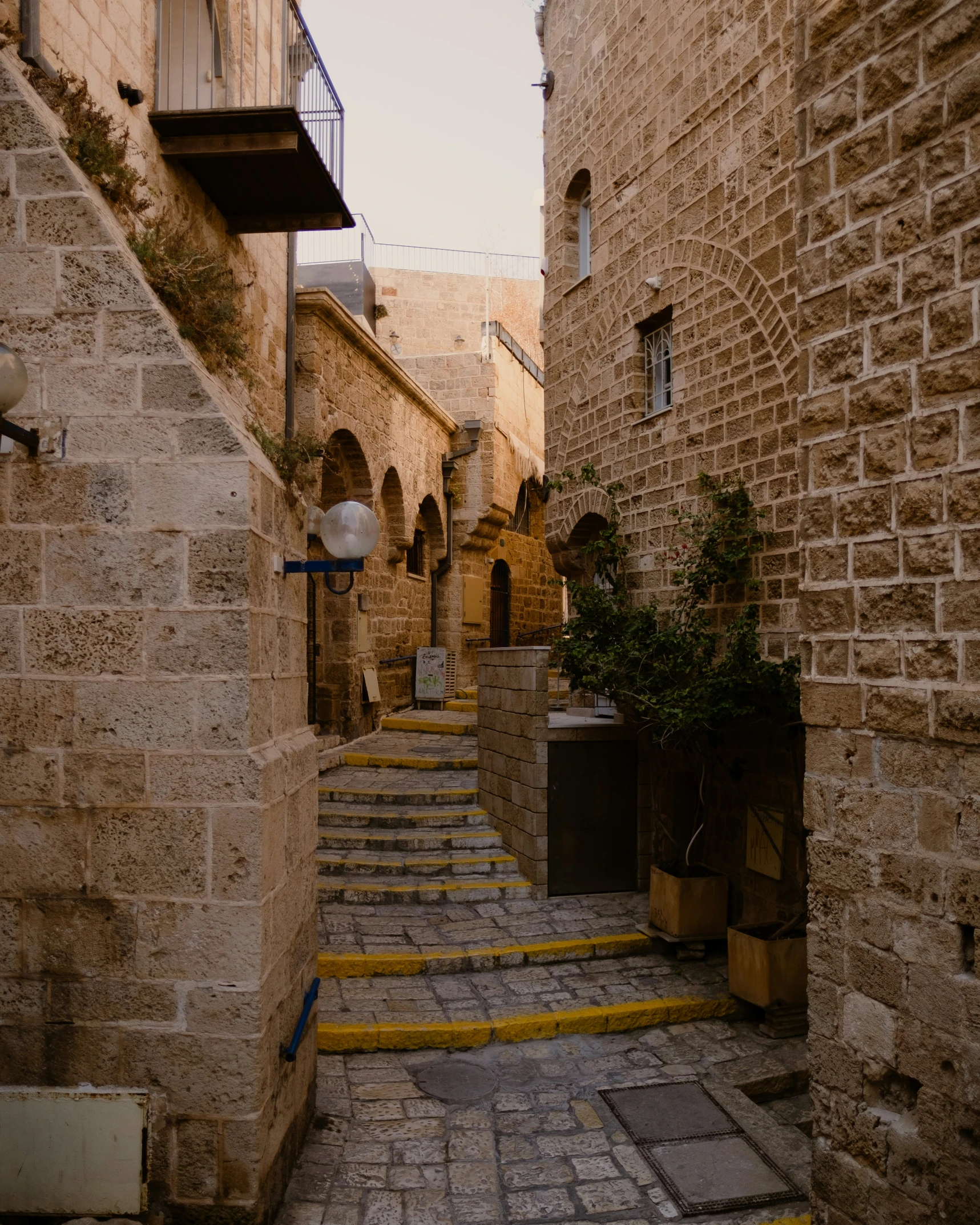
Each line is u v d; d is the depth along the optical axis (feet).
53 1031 12.75
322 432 37.37
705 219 28.35
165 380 12.85
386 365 44.80
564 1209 14.42
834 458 12.77
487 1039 20.34
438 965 23.47
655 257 31.09
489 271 71.82
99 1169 12.52
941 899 11.09
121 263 12.90
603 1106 17.75
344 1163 15.47
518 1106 17.69
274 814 13.43
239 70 24.88
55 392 12.90
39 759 12.80
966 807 10.79
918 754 11.43
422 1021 20.57
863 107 12.41
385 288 72.90
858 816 12.30
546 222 39.55
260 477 13.38
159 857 12.73
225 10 24.66
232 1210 12.62
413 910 27.27
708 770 28.53
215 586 12.75
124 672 12.80
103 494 12.81
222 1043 12.62
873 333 12.21
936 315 11.27
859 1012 12.26
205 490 12.77
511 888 28.43
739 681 24.13
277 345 30.14
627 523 32.91
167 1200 12.66
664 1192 14.96
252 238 27.58
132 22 20.68
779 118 25.04
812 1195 13.04
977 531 10.68
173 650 12.76
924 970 11.28
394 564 50.80
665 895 25.38
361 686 44.65
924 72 11.50
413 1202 14.47
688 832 29.99
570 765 29.12
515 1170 15.47
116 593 12.82
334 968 22.97
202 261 15.58
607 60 34.27
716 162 27.81
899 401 11.77
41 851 12.80
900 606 11.69
